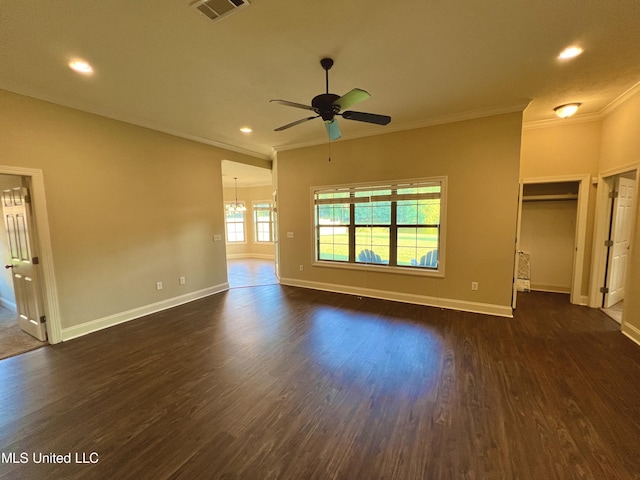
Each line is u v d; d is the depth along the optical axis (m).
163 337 3.32
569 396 2.15
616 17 1.96
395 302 4.52
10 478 1.53
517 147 3.60
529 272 5.16
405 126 4.22
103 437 1.82
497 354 2.82
